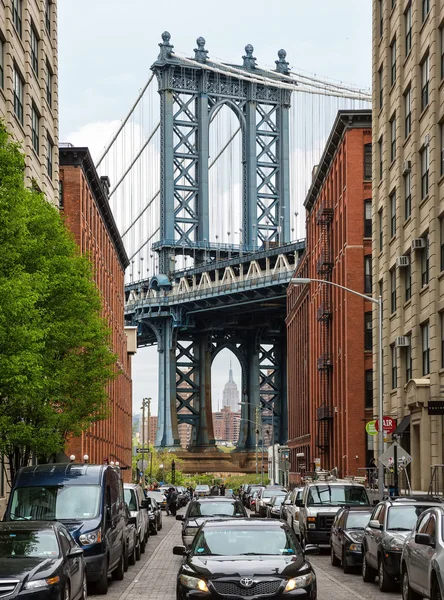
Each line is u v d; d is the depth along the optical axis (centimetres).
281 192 17912
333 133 7750
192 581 1670
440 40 4384
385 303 5484
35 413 3631
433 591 1708
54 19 5931
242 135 17912
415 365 4691
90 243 8338
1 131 2803
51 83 5922
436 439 4338
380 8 5775
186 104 17512
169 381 17600
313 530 3459
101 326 4291
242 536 1827
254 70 17950
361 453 7219
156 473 16662
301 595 1655
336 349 8106
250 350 18962
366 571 2552
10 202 2766
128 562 3091
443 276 4228
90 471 2502
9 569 1623
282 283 14512
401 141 5125
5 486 4700
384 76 5556
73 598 1781
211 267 16112
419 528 1911
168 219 16962
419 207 4722
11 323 2711
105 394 4297
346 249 7388
